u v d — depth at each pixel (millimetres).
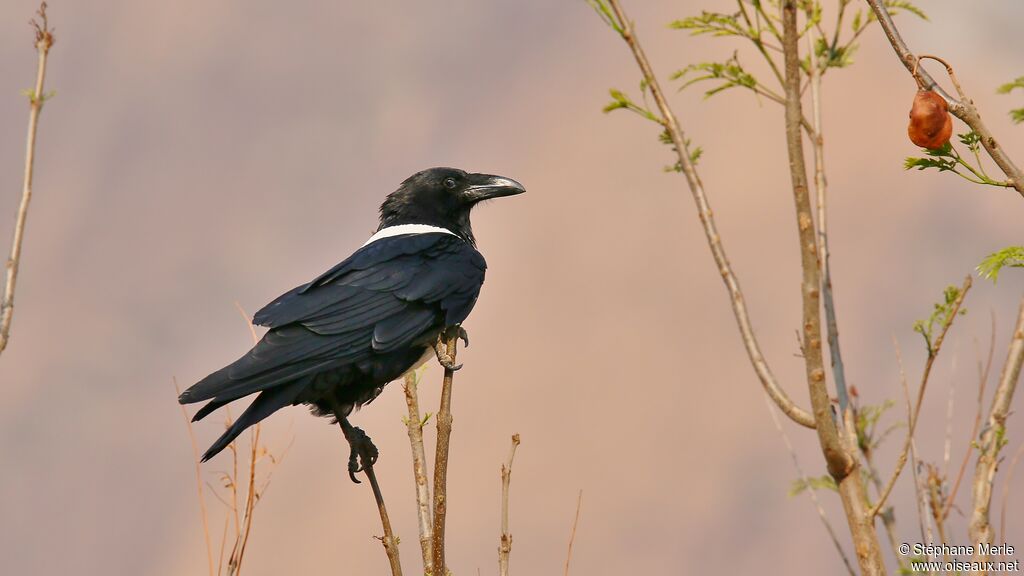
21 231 7629
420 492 8680
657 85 7492
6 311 7477
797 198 6555
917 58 7516
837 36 9125
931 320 6738
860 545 6402
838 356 7414
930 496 6523
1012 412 6629
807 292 6508
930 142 7410
